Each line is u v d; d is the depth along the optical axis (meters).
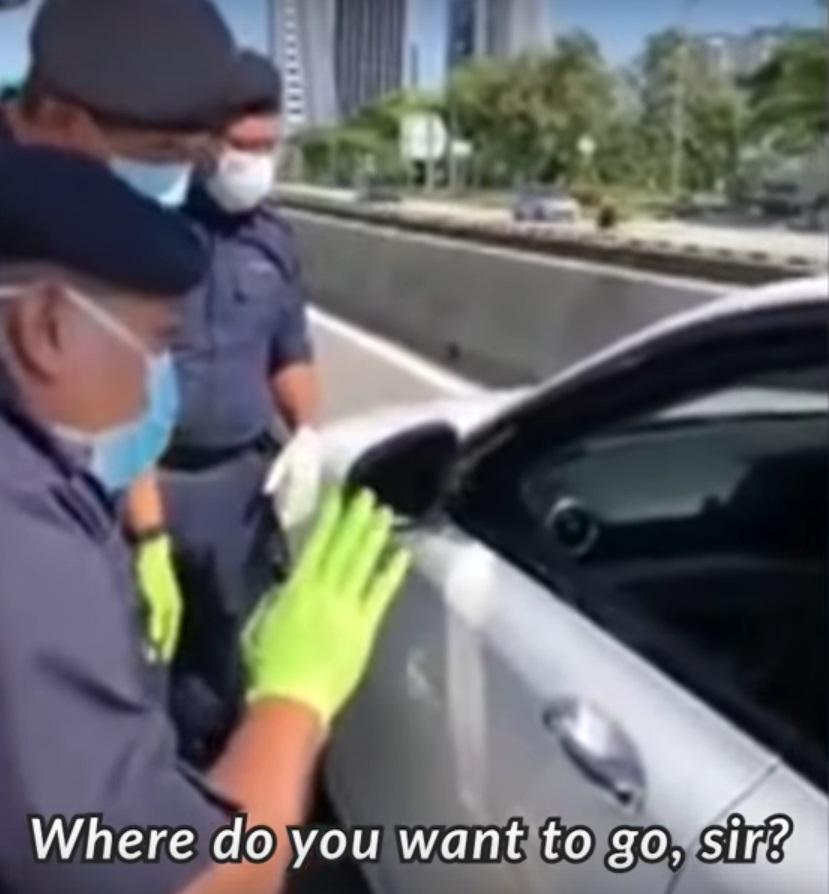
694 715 2.32
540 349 12.62
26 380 1.61
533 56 105.94
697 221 80.50
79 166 1.60
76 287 1.59
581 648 2.63
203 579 4.04
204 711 3.80
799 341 2.70
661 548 2.86
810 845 1.96
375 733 3.21
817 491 2.80
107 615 1.61
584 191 88.38
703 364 2.93
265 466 4.21
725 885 2.03
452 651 2.93
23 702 1.54
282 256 4.31
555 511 3.10
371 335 16.14
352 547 2.06
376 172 105.19
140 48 1.91
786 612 2.43
